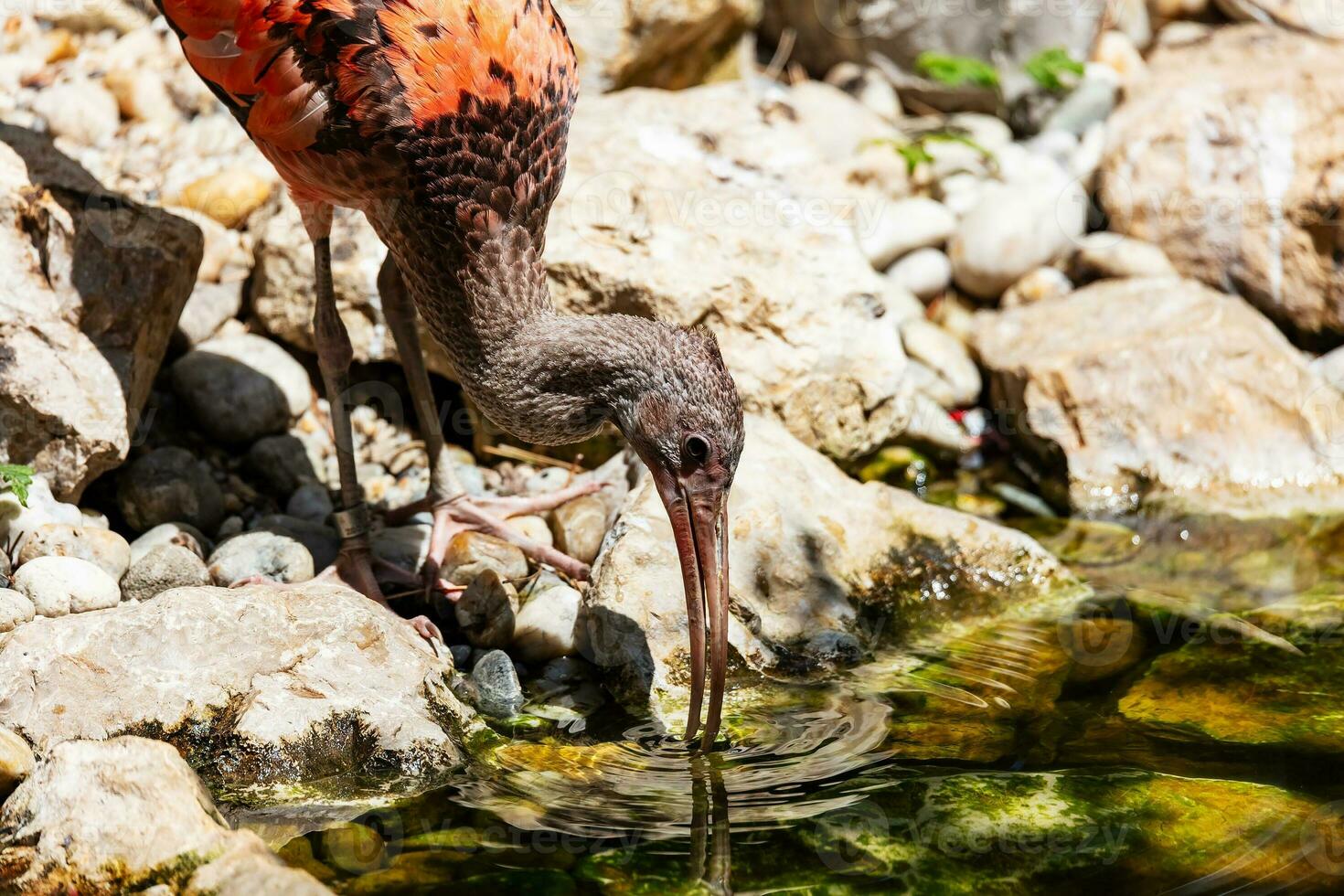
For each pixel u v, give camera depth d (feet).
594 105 42.42
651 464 27.89
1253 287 44.91
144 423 35.40
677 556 31.55
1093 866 24.04
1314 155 44.68
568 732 28.32
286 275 38.04
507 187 29.14
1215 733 28.35
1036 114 50.65
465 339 29.91
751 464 34.40
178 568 30.25
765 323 37.96
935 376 42.16
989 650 31.81
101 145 41.09
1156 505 38.88
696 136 41.42
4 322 31.65
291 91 28.76
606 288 37.52
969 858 24.30
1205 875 23.79
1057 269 45.47
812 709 29.32
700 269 37.96
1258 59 48.70
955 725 28.68
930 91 51.67
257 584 29.14
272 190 40.32
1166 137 45.98
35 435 31.50
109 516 33.76
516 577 32.71
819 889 23.48
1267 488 39.19
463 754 27.07
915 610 33.09
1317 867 23.94
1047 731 28.48
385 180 29.27
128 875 22.40
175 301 34.40
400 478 37.24
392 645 28.04
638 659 29.84
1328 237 44.01
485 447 38.42
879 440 39.29
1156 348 40.55
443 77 28.27
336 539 33.55
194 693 26.27
